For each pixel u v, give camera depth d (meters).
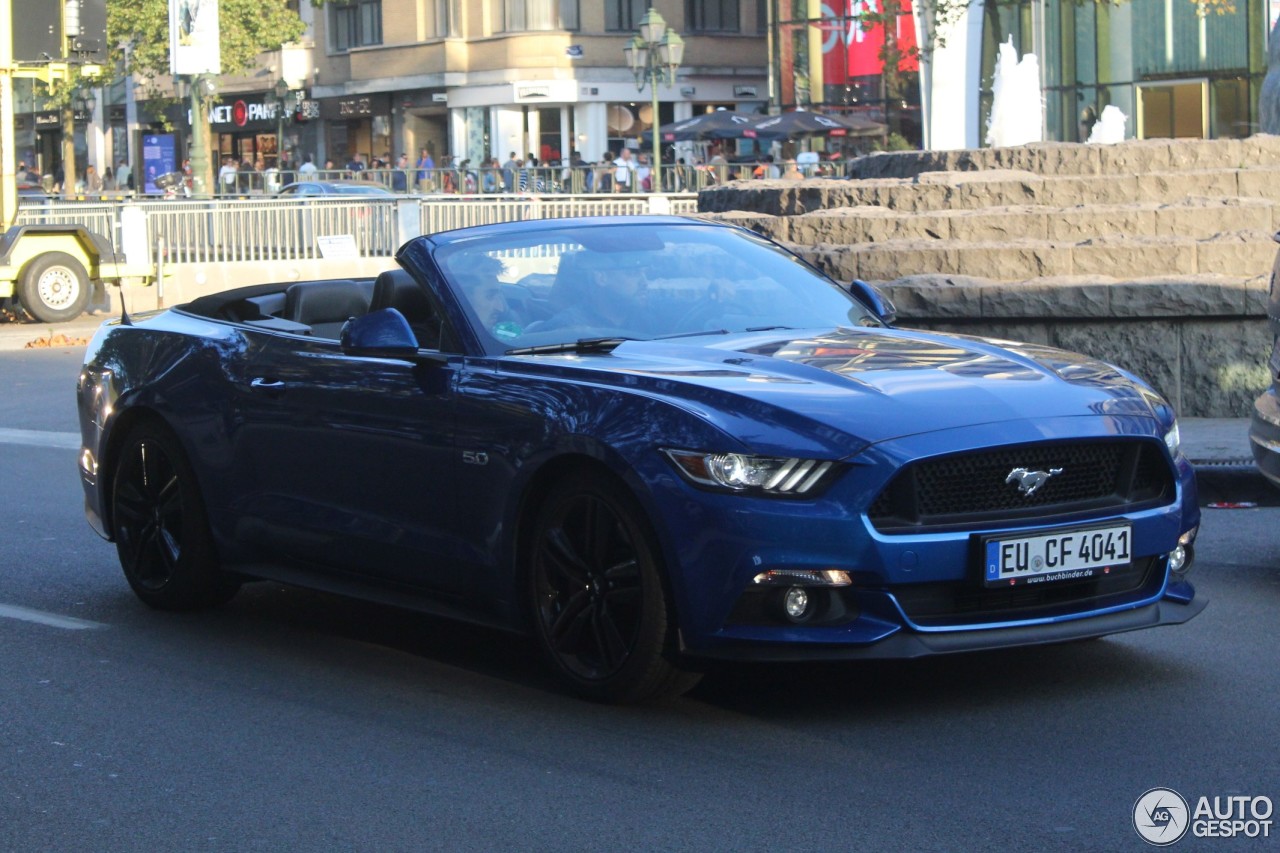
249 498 7.13
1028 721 5.64
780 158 45.84
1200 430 11.59
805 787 5.02
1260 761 5.18
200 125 40.78
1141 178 15.26
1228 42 43.66
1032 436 5.44
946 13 41.91
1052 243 13.87
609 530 5.72
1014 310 12.85
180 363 7.50
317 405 6.74
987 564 5.38
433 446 6.23
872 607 5.31
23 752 5.66
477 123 60.03
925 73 43.88
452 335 6.41
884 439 5.32
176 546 7.69
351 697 6.20
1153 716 5.66
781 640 5.29
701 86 59.97
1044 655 6.51
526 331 6.41
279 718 5.96
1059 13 46.06
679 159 48.50
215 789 5.21
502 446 5.96
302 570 7.00
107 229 26.64
